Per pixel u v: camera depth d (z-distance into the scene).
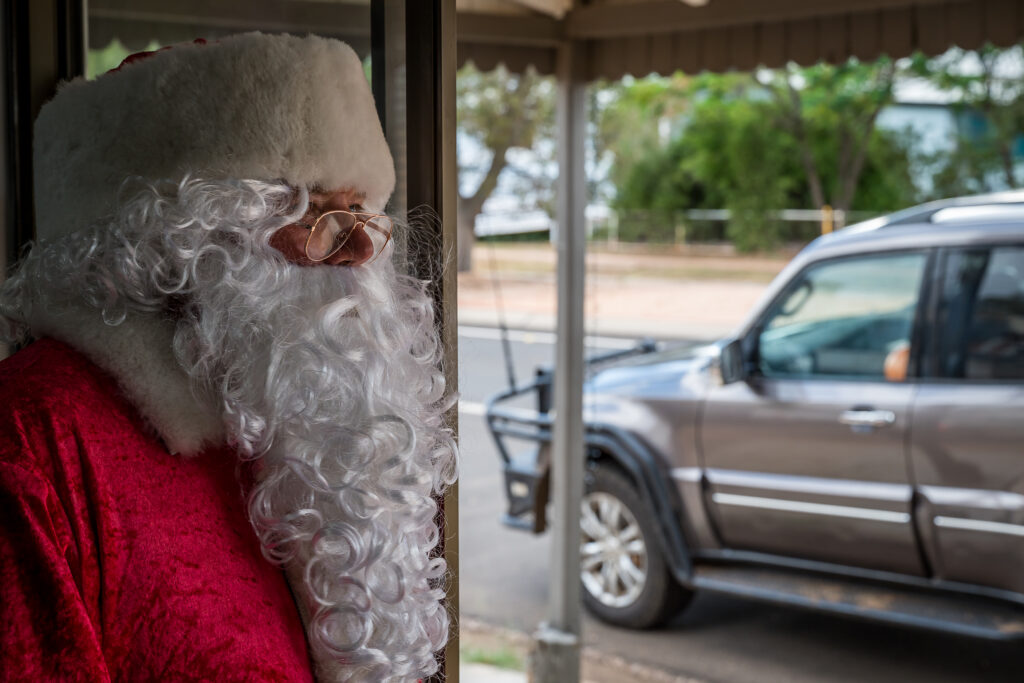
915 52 3.33
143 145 0.85
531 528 4.16
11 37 1.37
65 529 0.75
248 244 0.83
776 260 18.41
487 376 8.56
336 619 0.86
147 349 0.83
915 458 3.28
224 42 0.87
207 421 0.85
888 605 3.32
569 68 3.72
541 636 3.57
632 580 3.98
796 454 3.53
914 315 3.44
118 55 1.45
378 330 0.88
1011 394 3.15
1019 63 18.70
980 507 3.15
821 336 3.63
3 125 1.38
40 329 0.87
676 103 22.28
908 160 20.62
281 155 0.86
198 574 0.81
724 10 3.52
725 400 3.70
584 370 3.69
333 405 0.84
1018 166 19.42
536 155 17.52
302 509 0.84
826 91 20.48
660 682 3.53
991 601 3.22
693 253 19.56
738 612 4.18
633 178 22.12
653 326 12.56
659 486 3.83
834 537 3.48
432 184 1.07
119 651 0.77
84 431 0.80
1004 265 3.33
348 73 0.89
